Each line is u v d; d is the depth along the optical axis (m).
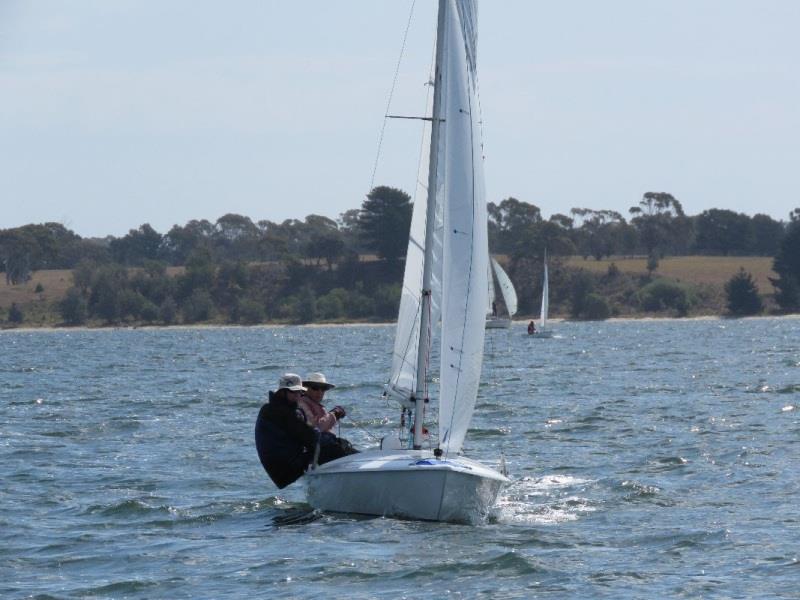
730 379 162.50
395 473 56.88
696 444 89.75
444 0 58.59
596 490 69.31
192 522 60.22
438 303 59.06
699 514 61.53
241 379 178.88
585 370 190.50
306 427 60.78
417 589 46.44
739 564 50.31
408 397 59.72
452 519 57.66
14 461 83.56
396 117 59.66
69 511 63.53
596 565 50.22
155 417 116.06
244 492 69.38
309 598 45.19
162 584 47.31
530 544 53.97
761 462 79.81
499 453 86.62
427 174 60.28
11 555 52.72
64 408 127.88
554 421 108.06
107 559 51.75
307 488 61.84
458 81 58.56
